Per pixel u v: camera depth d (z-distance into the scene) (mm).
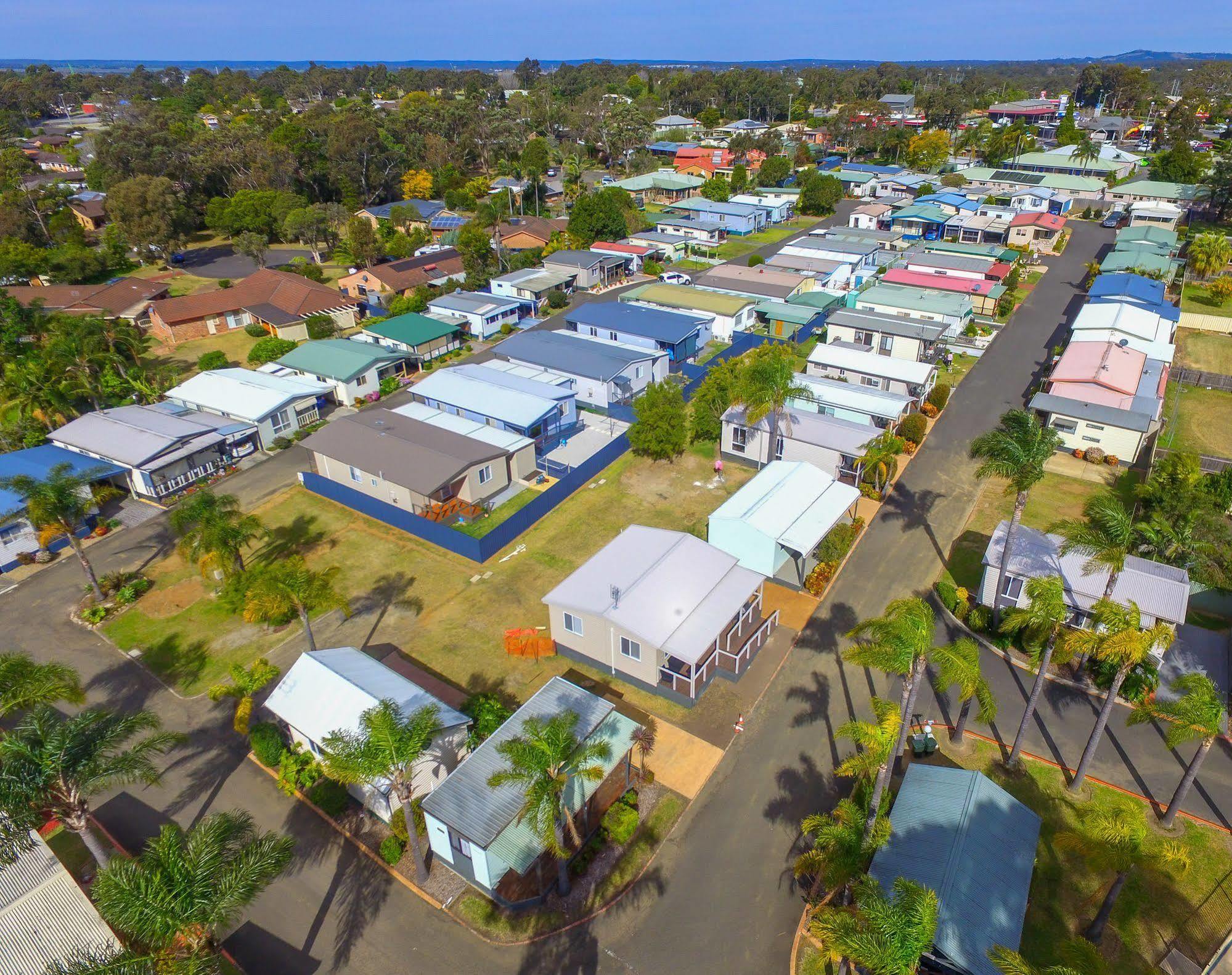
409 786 24891
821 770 30656
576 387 63906
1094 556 33062
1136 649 25344
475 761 27562
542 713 29469
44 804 22438
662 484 52156
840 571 43062
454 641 38125
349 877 26812
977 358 72625
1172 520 41062
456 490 49156
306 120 155625
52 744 22562
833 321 73875
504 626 39125
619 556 38031
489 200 133375
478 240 99812
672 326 72000
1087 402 56188
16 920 22828
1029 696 34312
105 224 118688
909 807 26750
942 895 23188
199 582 43219
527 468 52969
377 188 134125
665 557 37500
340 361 65688
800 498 42938
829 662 36344
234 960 24094
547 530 47250
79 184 140625
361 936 24812
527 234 108500
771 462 52281
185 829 28469
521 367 64312
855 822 22781
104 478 49344
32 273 95000
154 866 20500
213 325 81750
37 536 45531
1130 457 53688
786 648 37219
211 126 199500
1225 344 75125
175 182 123562
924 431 56812
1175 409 61500
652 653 33188
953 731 32344
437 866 27188
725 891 26156
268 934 24859
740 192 143000
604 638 34688
